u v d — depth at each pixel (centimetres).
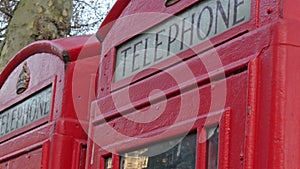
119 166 243
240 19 196
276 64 177
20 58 358
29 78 344
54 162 291
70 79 300
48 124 304
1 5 948
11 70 369
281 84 175
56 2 648
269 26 182
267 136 173
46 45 326
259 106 179
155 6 242
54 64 317
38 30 634
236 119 186
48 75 321
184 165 204
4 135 359
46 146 298
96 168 260
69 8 659
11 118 356
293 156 170
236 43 194
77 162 294
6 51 646
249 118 179
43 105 319
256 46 185
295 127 172
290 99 174
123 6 265
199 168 196
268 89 177
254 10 191
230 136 187
